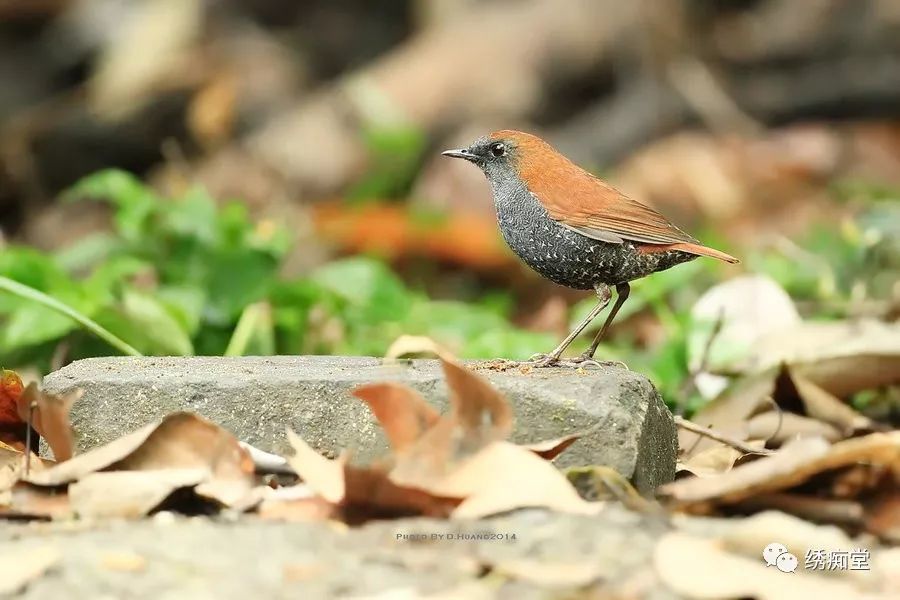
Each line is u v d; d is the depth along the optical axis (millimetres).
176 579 5766
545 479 6582
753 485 6766
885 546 6715
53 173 22781
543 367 8914
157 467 7012
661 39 23078
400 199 20562
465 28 23109
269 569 5867
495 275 19109
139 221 12859
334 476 6738
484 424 6812
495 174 9703
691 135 22688
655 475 8023
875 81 23500
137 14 24344
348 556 6031
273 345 12383
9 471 7570
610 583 5809
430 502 6590
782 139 22719
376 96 18891
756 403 9977
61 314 10508
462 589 5645
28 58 24562
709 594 5758
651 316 14391
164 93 22859
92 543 6129
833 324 11234
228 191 21156
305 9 25578
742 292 11984
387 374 7844
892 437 6840
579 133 22719
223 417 7809
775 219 20625
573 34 22750
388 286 12844
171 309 11375
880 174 22672
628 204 9430
